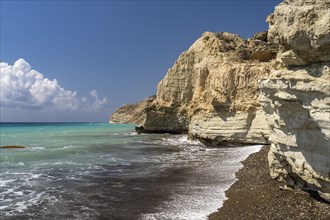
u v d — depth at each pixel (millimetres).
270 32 12438
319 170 10906
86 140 50062
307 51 10758
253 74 34094
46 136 61469
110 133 70938
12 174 20891
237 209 12688
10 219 12352
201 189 16203
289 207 12047
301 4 11008
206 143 37531
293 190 13461
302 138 11531
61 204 14188
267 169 18891
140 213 12766
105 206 13797
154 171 21578
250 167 20641
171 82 64312
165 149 35094
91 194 15797
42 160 27266
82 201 14617
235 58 42719
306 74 10859
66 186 17453
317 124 10422
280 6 11898
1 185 17766
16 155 30391
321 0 10367
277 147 13273
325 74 10305
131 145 40531
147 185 17469
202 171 20938
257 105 32438
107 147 38219
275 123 13094
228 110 34500
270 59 41875
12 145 41062
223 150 31188
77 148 36875
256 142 31797
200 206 13406
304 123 11156
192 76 62094
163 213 12680
